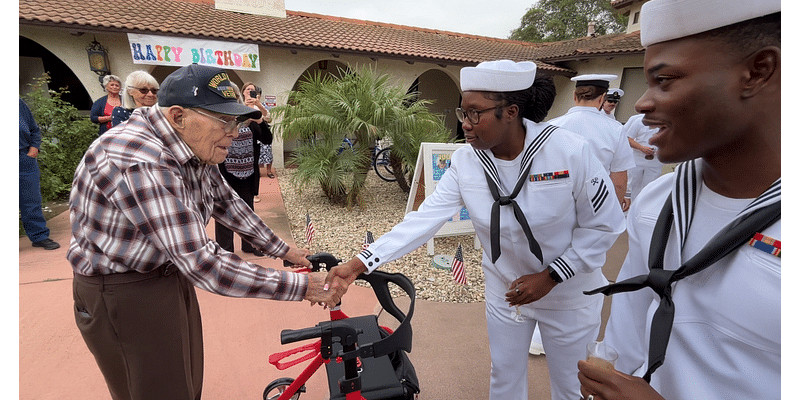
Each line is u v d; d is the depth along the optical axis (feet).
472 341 8.82
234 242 14.67
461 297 11.07
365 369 5.00
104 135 4.08
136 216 3.91
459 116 4.75
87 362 7.85
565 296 4.88
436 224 5.31
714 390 2.25
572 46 43.11
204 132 4.28
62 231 15.39
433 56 36.09
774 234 1.92
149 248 4.22
